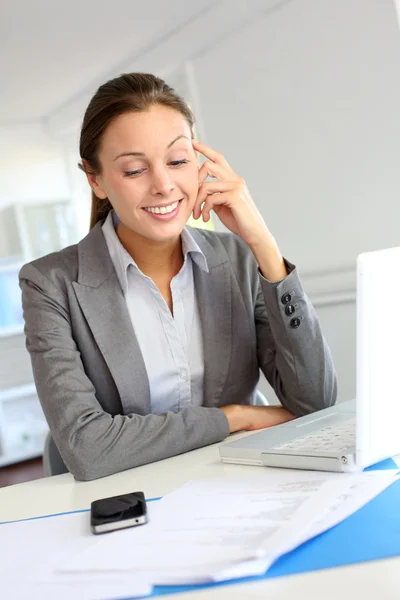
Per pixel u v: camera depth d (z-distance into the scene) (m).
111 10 3.80
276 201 3.88
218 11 3.93
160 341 1.59
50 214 5.89
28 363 5.55
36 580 0.81
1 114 5.61
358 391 0.98
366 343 0.96
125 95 1.39
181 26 4.25
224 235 1.74
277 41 3.66
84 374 1.46
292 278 1.50
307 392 1.53
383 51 3.15
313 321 1.53
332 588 0.68
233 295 1.64
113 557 0.83
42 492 1.27
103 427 1.34
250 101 3.92
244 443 1.23
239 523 0.88
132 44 4.46
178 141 1.41
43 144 5.96
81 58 4.56
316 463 1.07
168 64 4.47
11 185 5.85
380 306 0.96
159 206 1.43
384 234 3.34
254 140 3.94
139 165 1.40
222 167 1.56
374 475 0.99
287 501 0.93
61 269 1.56
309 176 3.66
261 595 0.69
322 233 3.65
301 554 0.77
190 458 1.32
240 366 1.64
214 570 0.73
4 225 5.81
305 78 3.56
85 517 1.03
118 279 1.57
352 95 3.34
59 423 1.37
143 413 1.55
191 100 4.32
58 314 1.51
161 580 0.75
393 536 0.78
